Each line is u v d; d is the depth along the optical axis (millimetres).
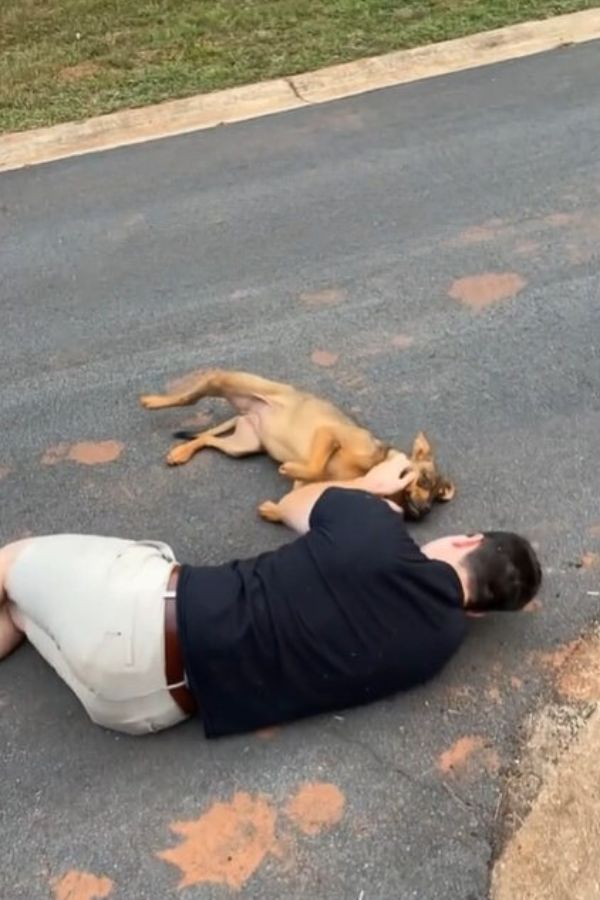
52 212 6281
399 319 5094
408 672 3488
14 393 4898
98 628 3402
